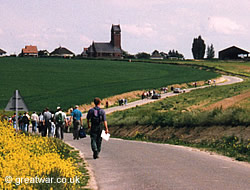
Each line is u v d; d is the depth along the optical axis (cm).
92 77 11775
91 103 7394
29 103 6831
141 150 1544
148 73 13825
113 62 17000
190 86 11456
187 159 1252
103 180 931
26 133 1745
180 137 2192
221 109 2261
